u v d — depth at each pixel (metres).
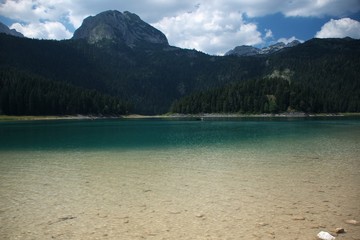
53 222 12.69
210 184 18.45
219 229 11.68
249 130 65.44
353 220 12.07
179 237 11.05
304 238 10.74
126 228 11.95
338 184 17.92
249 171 21.95
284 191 16.59
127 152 33.09
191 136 52.59
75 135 56.91
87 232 11.63
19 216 13.44
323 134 52.16
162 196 16.14
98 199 15.77
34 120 150.12
